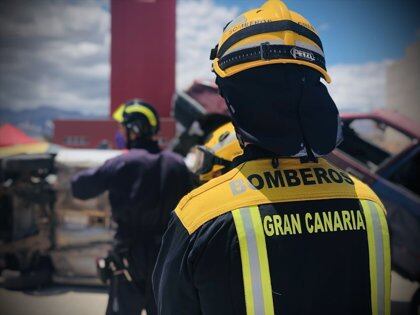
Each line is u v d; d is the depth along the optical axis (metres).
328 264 0.84
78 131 9.60
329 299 0.84
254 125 0.90
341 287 0.85
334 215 0.87
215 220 0.84
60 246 4.12
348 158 4.05
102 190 2.28
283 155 0.88
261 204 0.85
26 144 4.86
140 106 2.36
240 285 0.81
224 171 1.92
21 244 4.12
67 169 4.03
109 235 4.03
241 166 0.92
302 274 0.83
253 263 0.81
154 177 2.23
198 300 0.87
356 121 4.34
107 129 9.49
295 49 0.91
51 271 4.23
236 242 0.81
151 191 2.20
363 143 4.32
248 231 0.82
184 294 0.87
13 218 4.13
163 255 0.95
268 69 0.90
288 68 0.91
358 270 0.87
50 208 4.12
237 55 0.92
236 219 0.83
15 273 4.12
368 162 4.37
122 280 2.19
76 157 4.05
